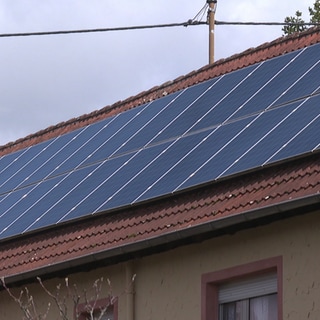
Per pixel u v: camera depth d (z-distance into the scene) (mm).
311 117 38781
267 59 45094
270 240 37094
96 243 41094
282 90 41781
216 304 38656
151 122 46500
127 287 40562
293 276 36156
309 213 36031
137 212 41312
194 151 41938
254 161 38469
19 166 51688
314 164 36875
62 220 43312
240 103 43000
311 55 42844
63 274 42562
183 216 39062
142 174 42750
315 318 35312
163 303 39719
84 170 46406
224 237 38375
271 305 37438
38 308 43406
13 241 45469
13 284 43875
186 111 45312
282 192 36344
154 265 40281
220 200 38500
